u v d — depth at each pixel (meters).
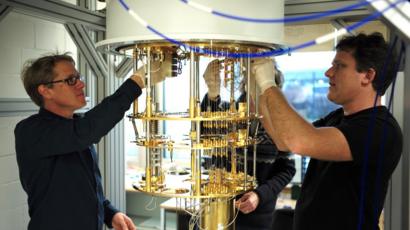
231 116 1.00
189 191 1.03
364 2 0.65
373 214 1.08
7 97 1.95
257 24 0.94
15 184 2.03
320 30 1.57
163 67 1.08
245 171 1.12
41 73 1.25
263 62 1.09
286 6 1.47
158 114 1.05
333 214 1.12
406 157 1.01
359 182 1.08
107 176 1.93
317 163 1.24
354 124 1.02
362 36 1.12
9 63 1.97
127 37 0.95
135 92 1.10
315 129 0.99
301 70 3.00
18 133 1.24
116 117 1.10
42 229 1.24
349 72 1.10
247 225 1.70
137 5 0.94
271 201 1.73
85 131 1.11
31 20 2.10
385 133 1.01
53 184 1.24
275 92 1.04
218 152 1.13
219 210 1.12
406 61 0.94
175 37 0.90
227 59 1.08
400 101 1.31
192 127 1.01
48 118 1.24
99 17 1.75
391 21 0.60
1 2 1.30
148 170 1.06
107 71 1.88
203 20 0.90
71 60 1.33
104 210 1.51
